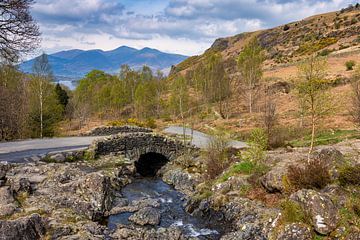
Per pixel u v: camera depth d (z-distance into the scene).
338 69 66.56
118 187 28.08
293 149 29.20
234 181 23.05
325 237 15.05
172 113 70.56
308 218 15.73
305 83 20.83
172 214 22.77
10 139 40.91
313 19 154.25
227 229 19.48
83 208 20.47
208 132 47.47
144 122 57.59
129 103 80.88
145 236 18.06
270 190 20.38
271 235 16.11
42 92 46.84
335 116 42.41
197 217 22.08
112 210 22.38
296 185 18.92
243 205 20.03
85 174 25.31
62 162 29.47
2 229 15.23
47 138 40.09
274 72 83.25
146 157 39.88
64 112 68.38
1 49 22.12
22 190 20.83
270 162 24.14
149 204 24.23
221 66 71.69
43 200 20.28
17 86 44.56
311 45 113.94
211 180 26.36
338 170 18.84
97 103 73.25
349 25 122.19
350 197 16.41
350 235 14.53
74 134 46.59
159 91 79.69
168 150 37.00
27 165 25.84
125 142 35.53
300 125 41.44
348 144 27.95
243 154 27.28
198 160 32.75
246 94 68.19
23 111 42.38
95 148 32.69
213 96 70.19
